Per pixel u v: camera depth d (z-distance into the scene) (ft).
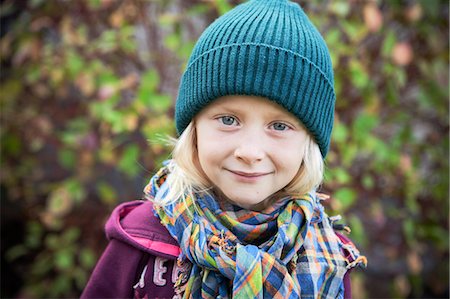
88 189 7.82
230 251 3.26
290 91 3.14
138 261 3.56
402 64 6.20
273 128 3.23
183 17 6.39
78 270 7.68
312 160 3.48
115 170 7.93
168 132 6.07
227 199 3.55
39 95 7.82
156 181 3.78
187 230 3.35
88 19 7.26
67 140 6.81
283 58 3.13
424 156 7.70
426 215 7.45
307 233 3.56
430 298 8.40
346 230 3.94
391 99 6.68
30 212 8.45
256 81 3.08
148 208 3.76
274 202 3.61
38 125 7.56
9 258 8.89
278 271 3.20
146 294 3.51
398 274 7.95
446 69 7.18
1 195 8.87
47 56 7.04
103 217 7.62
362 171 6.82
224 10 5.76
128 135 6.98
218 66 3.16
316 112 3.31
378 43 6.68
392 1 6.65
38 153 8.39
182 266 3.46
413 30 6.94
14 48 7.97
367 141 6.16
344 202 5.77
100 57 6.97
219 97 3.18
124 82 6.33
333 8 5.88
